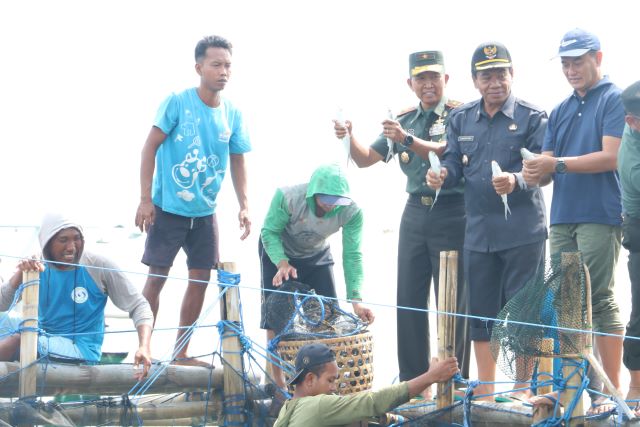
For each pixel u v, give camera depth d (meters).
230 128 9.17
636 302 7.23
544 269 6.88
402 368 8.99
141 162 8.97
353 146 8.95
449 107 8.89
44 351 7.82
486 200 8.16
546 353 6.76
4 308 8.16
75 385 7.80
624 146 7.16
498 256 8.20
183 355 8.90
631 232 7.18
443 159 8.53
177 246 9.05
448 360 6.99
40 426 7.58
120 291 8.16
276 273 9.30
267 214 9.09
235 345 8.10
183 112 8.95
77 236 8.07
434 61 8.84
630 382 7.35
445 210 8.77
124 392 7.98
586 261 7.63
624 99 7.02
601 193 7.63
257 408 8.10
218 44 8.93
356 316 8.41
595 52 7.74
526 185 7.86
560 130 7.90
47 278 8.10
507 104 8.21
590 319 6.75
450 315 7.19
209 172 9.02
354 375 7.92
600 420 6.71
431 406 7.66
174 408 8.13
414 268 8.96
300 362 6.96
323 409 6.72
